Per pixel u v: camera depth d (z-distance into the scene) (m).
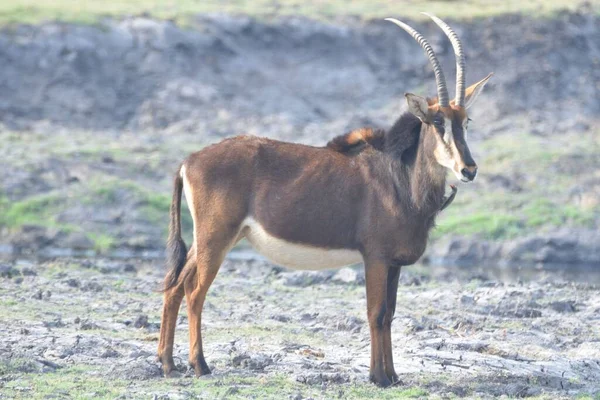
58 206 93.06
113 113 119.62
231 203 37.75
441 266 89.00
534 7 149.88
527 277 80.81
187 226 91.62
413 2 155.12
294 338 46.94
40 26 126.81
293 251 38.09
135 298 56.34
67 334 44.38
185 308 52.72
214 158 38.12
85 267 69.50
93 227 91.06
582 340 49.72
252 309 54.59
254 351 42.84
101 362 39.66
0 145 104.50
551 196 104.00
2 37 124.00
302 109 125.19
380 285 37.62
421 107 37.03
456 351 44.75
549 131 121.81
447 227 97.56
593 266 93.19
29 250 86.31
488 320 53.66
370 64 134.75
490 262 93.75
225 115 120.75
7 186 94.56
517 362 43.38
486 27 141.50
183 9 138.62
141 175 101.88
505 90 130.12
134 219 92.56
